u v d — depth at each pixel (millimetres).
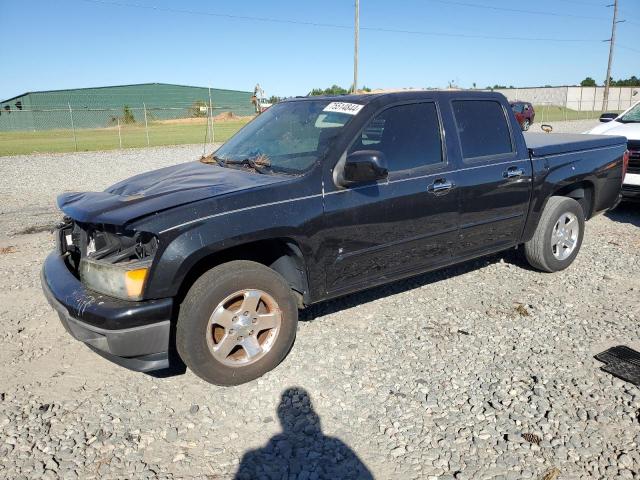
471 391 3492
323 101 4484
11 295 5160
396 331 4352
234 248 3664
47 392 3539
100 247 3648
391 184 4074
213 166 4355
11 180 13383
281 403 3393
